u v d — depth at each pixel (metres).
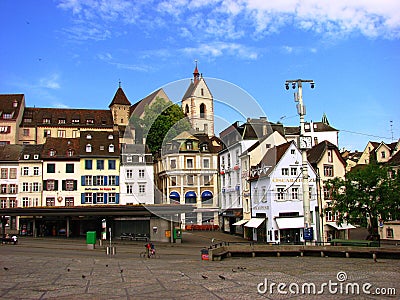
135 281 16.44
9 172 59.66
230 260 23.55
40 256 27.48
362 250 23.67
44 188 59.06
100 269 20.09
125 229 47.72
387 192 37.72
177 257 27.78
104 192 59.75
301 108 26.14
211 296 13.58
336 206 39.78
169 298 13.37
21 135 81.06
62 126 83.81
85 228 52.25
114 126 86.81
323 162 48.06
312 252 25.02
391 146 62.62
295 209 44.69
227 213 50.78
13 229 58.16
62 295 13.94
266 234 44.53
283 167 44.72
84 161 59.91
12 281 16.69
